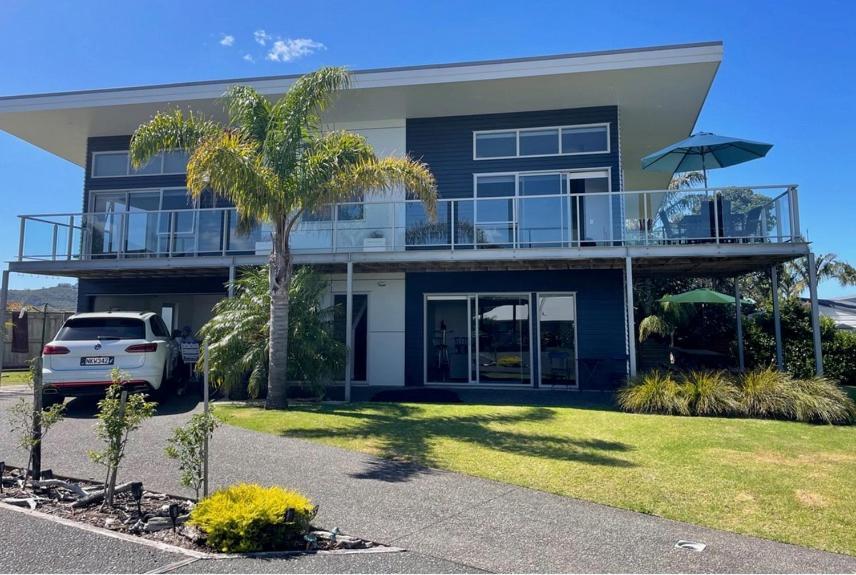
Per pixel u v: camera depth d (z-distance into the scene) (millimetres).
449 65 13078
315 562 4016
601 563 4086
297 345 11359
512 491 5750
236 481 5875
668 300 16000
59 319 20453
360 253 12891
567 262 13055
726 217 11867
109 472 5227
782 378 10422
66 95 14602
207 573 3785
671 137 16719
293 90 10383
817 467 6684
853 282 27500
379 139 15414
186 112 15000
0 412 9695
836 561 4203
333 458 6887
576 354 14047
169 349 11570
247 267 13555
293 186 10102
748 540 4602
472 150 14969
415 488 5789
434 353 14750
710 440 7973
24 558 3959
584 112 14570
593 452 7289
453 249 12727
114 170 16750
